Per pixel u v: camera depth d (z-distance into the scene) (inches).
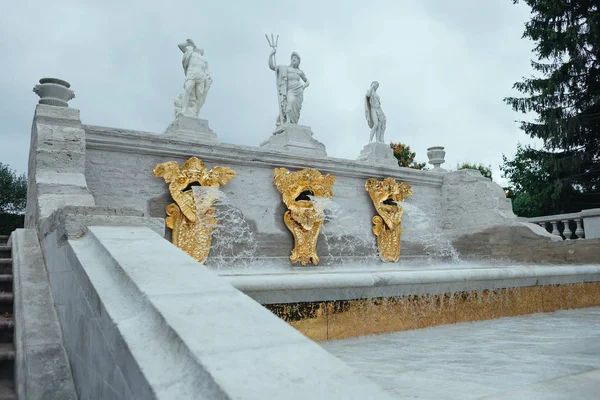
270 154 521.3
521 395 115.5
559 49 966.4
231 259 486.6
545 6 970.1
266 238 514.9
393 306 252.4
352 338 233.0
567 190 974.4
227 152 495.2
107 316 110.9
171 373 83.7
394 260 610.2
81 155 350.9
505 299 307.3
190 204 462.3
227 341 89.3
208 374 77.7
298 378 78.7
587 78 970.7
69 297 162.1
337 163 574.9
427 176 671.1
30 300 196.5
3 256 278.8
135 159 452.8
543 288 332.8
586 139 988.6
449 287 276.4
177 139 465.7
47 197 292.7
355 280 236.8
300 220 525.7
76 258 150.1
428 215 671.8
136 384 88.3
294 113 614.5
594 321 286.8
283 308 218.8
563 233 604.1
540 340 223.0
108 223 175.9
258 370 80.0
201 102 526.6
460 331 251.9
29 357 158.1
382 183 610.9
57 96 399.2
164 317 97.3
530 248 565.0
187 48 537.0
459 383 143.1
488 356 185.8
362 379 80.5
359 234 589.6
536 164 1099.3
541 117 1029.2
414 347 207.9
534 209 1099.3
